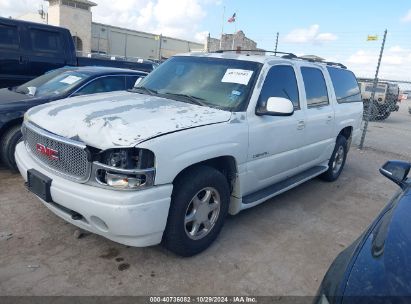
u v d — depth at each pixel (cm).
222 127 342
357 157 871
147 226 288
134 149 282
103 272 313
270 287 314
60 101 386
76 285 294
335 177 633
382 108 1780
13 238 353
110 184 282
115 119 307
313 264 357
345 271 189
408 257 178
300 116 461
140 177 283
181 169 303
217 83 403
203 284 309
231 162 368
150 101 375
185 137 306
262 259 356
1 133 504
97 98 389
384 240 196
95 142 286
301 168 505
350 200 552
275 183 466
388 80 1348
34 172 324
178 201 311
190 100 386
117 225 280
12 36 805
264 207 487
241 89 388
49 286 290
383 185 648
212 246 370
